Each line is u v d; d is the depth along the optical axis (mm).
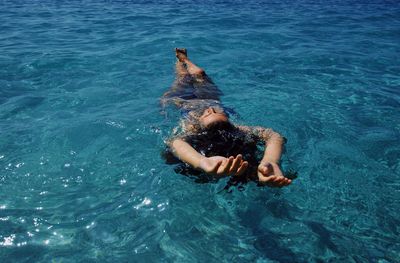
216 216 1320
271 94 2301
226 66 2791
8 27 3951
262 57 3035
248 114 2020
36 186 1436
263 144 1546
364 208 1369
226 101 2168
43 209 1321
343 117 2029
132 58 2945
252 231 1263
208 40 3486
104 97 2230
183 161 1438
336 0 6414
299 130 1879
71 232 1225
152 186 1451
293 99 2236
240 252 1178
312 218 1323
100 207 1340
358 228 1279
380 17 4852
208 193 1425
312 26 4258
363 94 2344
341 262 1151
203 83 2299
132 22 4277
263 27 4117
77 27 4004
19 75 2529
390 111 2109
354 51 3275
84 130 1832
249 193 1435
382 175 1549
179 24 4176
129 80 2498
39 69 2646
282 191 1447
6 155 1614
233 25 4184
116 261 1122
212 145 1514
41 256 1130
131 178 1496
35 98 2189
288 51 3227
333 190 1458
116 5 5520
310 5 5828
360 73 2729
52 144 1710
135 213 1315
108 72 2639
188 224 1278
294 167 1577
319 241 1226
